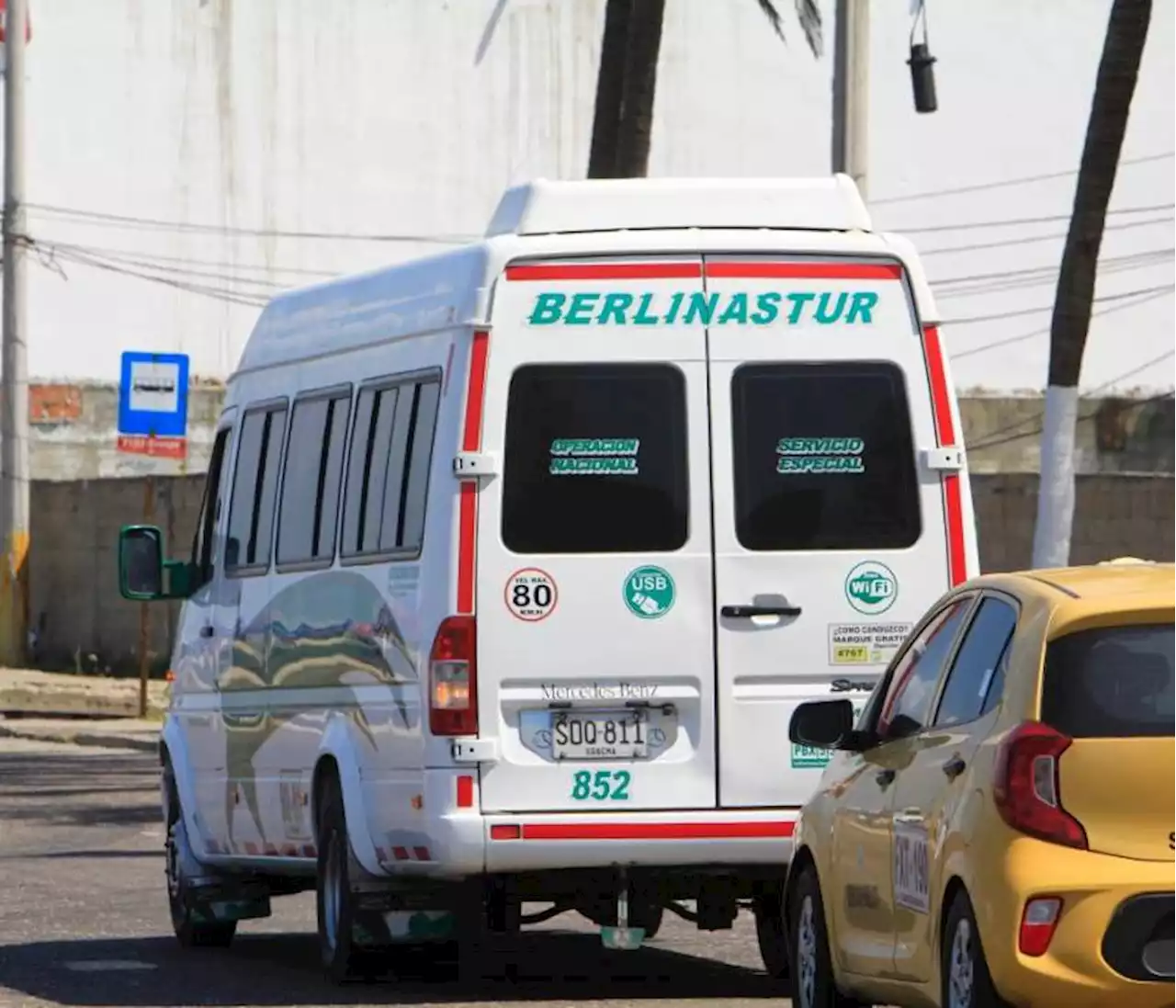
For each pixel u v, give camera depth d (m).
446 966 44.94
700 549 40.22
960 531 40.84
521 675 39.81
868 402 40.81
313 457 45.72
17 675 133.12
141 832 72.31
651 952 49.09
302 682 45.28
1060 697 28.75
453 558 39.84
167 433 103.69
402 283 43.12
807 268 40.91
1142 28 80.00
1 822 74.69
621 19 90.19
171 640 136.25
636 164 87.19
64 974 45.91
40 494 144.00
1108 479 128.88
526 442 40.12
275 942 51.47
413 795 40.47
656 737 40.09
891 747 33.44
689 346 40.50
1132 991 27.75
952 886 29.70
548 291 40.31
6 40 134.50
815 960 35.84
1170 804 28.11
